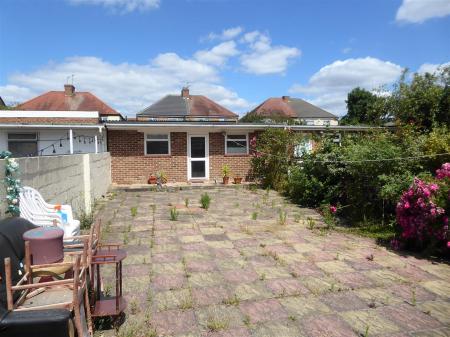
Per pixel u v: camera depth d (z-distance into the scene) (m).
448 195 5.25
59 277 2.85
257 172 14.78
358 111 39.16
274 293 4.05
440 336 3.20
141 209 9.24
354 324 3.38
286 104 43.09
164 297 3.92
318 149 10.49
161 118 29.38
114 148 14.36
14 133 13.74
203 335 3.17
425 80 15.91
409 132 9.37
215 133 15.15
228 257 5.30
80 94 30.67
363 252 5.57
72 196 7.09
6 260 2.26
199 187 13.65
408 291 4.13
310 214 8.64
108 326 3.27
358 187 7.80
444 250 5.33
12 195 3.89
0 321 2.12
